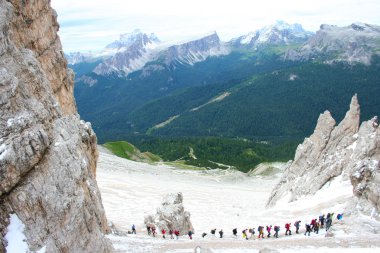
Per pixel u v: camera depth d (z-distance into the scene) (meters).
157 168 172.62
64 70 44.47
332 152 91.62
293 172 102.38
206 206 102.19
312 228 52.88
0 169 23.09
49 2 41.94
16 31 33.25
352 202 56.81
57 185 25.92
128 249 38.75
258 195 126.62
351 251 36.81
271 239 50.38
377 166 55.84
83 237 26.84
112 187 109.44
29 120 25.47
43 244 23.81
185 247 41.16
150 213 85.44
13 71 26.36
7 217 23.36
